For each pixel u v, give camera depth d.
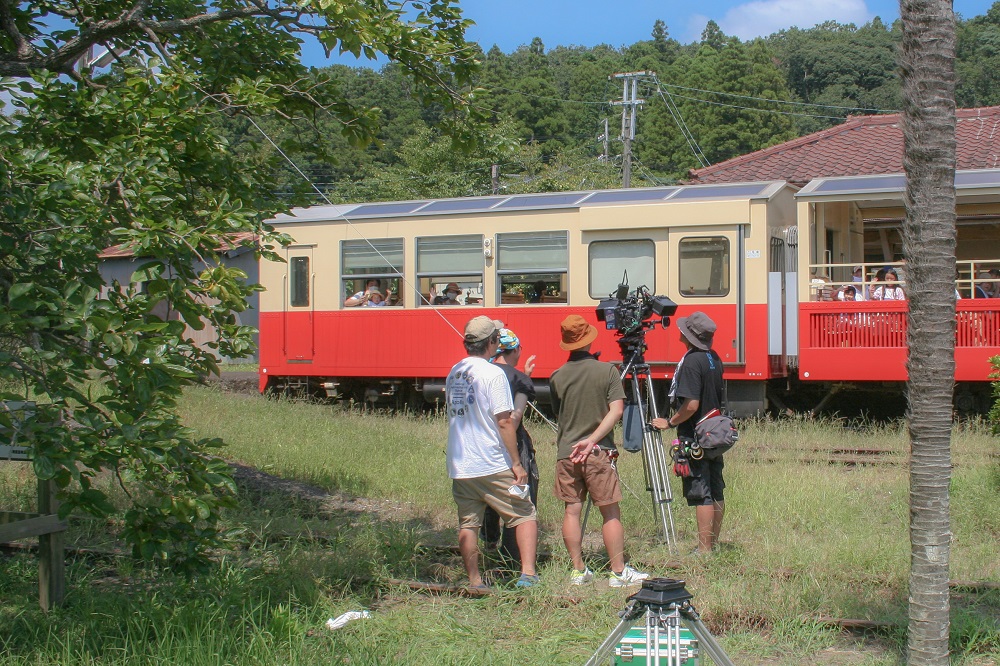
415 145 36.66
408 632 5.47
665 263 13.84
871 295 13.55
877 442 11.91
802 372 13.59
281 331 16.16
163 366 4.48
